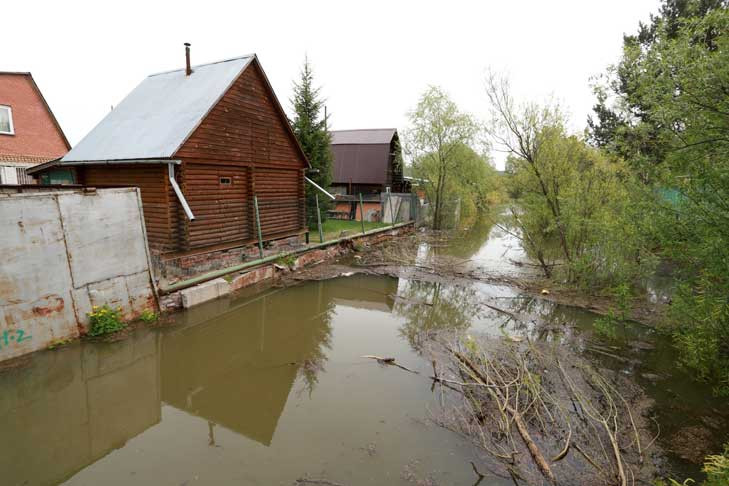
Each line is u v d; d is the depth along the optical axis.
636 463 4.08
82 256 6.29
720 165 4.88
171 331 7.23
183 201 8.73
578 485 3.75
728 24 4.65
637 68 6.00
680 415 4.97
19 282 5.53
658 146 6.32
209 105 9.52
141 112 10.88
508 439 4.34
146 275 7.38
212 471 3.91
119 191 6.84
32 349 5.73
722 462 3.26
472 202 23.50
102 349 6.29
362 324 8.17
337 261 13.60
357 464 4.02
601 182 9.98
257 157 11.42
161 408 5.13
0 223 5.29
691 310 5.81
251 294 9.59
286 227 13.06
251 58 10.73
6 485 3.72
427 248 17.55
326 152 18.12
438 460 4.09
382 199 21.97
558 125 11.00
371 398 5.27
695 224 5.31
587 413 4.55
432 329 7.80
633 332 7.70
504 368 5.90
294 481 3.77
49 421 4.75
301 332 7.68
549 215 11.34
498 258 14.95
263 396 5.40
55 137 19.38
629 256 9.12
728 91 4.62
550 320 8.38
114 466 3.99
